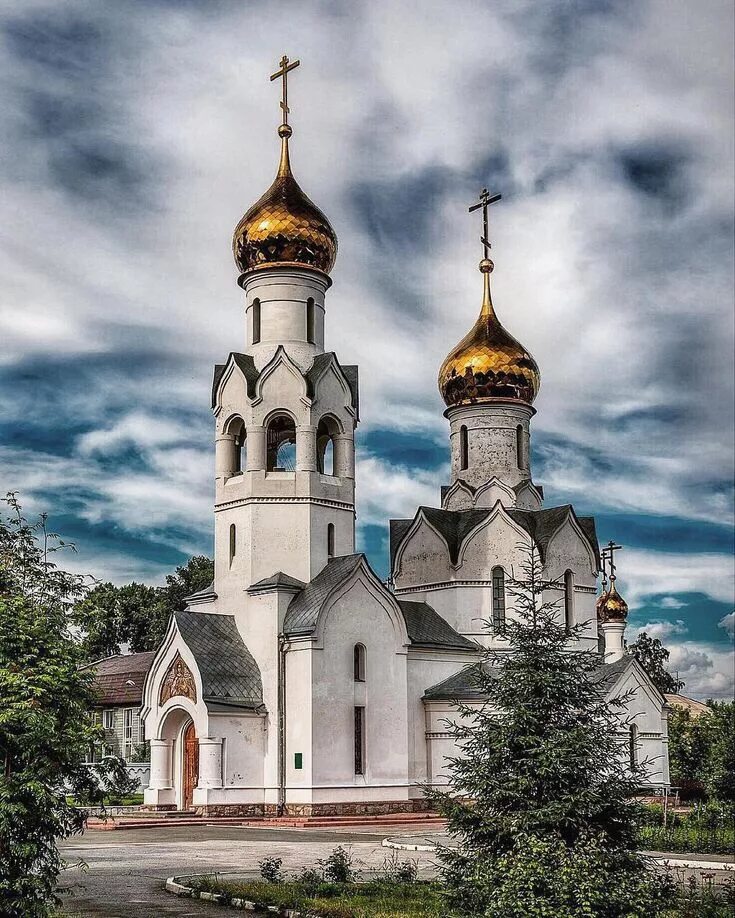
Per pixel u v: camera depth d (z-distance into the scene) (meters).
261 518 54.47
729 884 25.97
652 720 60.75
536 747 20.31
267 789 51.19
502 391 64.31
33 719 19.16
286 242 57.09
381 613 54.06
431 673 56.53
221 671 52.06
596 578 62.91
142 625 103.88
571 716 20.97
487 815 20.48
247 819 49.59
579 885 18.47
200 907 25.16
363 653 52.97
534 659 21.22
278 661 52.06
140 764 71.19
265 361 56.50
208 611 56.22
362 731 52.34
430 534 62.41
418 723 55.38
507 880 18.88
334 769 50.78
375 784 51.94
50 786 20.20
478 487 63.53
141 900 26.17
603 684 21.91
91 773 22.27
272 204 57.53
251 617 53.59
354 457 57.28
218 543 56.12
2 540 25.38
